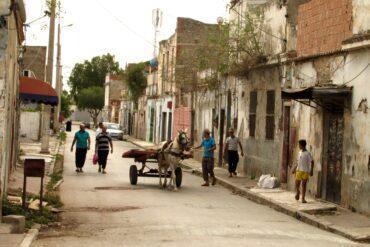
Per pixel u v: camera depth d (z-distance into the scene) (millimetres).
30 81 24828
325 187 19234
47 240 11867
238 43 26562
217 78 33562
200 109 38844
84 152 27234
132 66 72875
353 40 16938
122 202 17797
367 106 16609
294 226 14836
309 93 18062
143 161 22703
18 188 18547
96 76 129125
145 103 66625
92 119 127625
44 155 33500
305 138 20734
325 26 19547
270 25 25172
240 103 29234
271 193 20609
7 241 11133
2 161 13211
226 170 30219
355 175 17078
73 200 18016
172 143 21812
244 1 30188
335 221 15398
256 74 26625
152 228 13430
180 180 22656
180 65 46844
